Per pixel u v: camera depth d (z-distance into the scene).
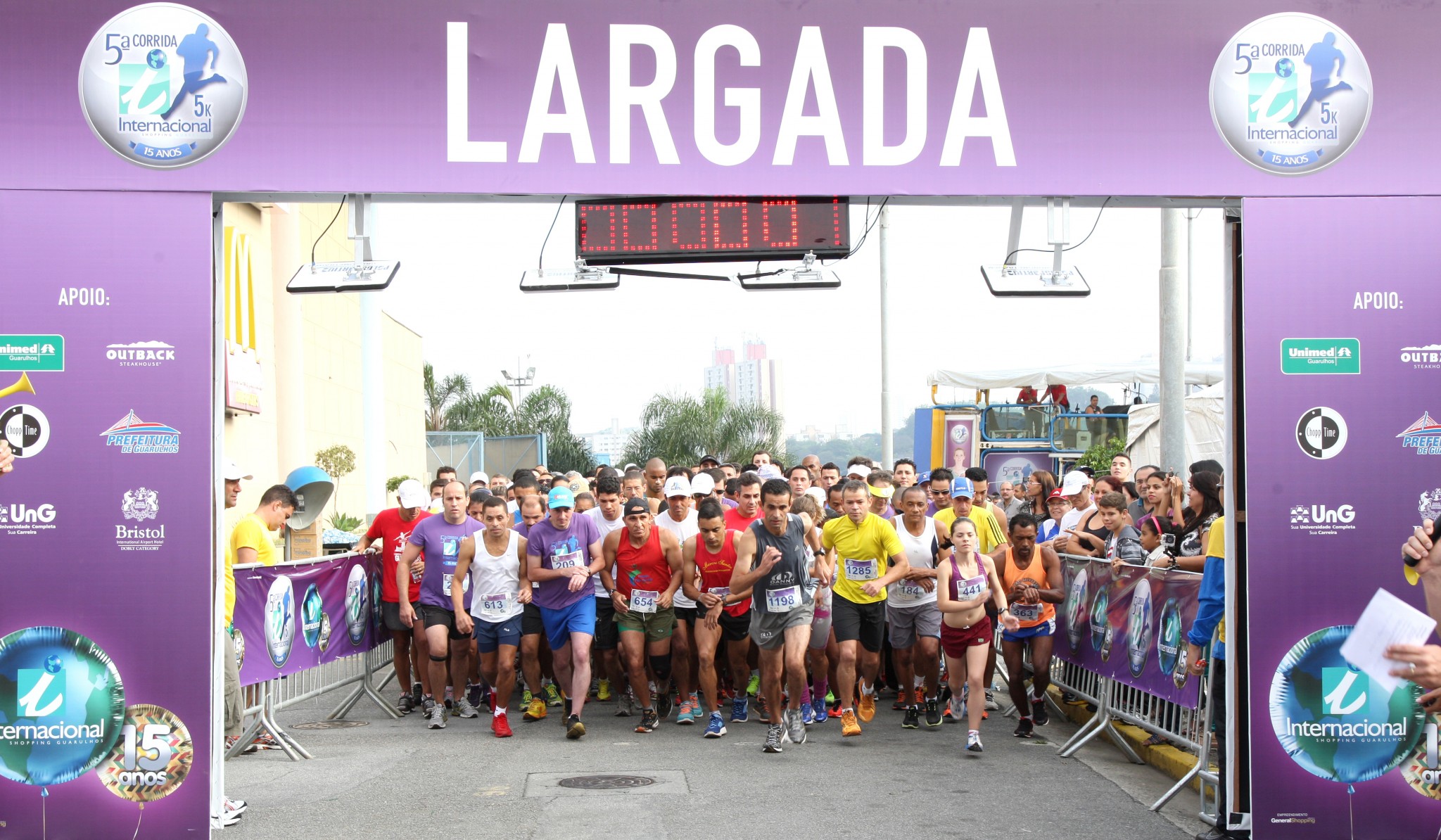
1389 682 6.11
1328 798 6.12
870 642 9.51
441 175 6.09
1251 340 6.21
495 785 7.36
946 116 6.25
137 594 5.90
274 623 8.20
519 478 9.79
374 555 10.29
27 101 5.92
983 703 8.45
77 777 5.88
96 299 5.91
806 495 9.11
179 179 5.98
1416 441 6.18
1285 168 6.28
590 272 6.46
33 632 5.86
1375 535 6.14
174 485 5.92
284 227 19.02
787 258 6.32
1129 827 6.37
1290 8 6.30
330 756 8.41
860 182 6.23
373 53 6.07
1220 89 6.29
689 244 6.29
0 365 5.87
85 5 5.96
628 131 6.16
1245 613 6.37
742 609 9.32
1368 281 6.24
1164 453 11.14
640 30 6.17
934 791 7.20
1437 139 6.30
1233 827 6.23
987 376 22.81
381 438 16.97
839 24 6.23
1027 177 6.25
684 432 56.12
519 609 9.23
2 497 5.85
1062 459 21.92
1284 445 6.17
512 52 6.13
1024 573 9.05
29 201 5.91
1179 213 11.12
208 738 5.92
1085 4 6.28
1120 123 6.27
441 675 9.66
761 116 6.21
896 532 9.15
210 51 6.00
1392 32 6.31
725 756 8.33
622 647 9.31
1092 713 9.38
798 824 6.39
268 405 18.11
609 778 7.55
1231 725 6.30
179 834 5.92
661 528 9.27
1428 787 6.12
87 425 5.89
